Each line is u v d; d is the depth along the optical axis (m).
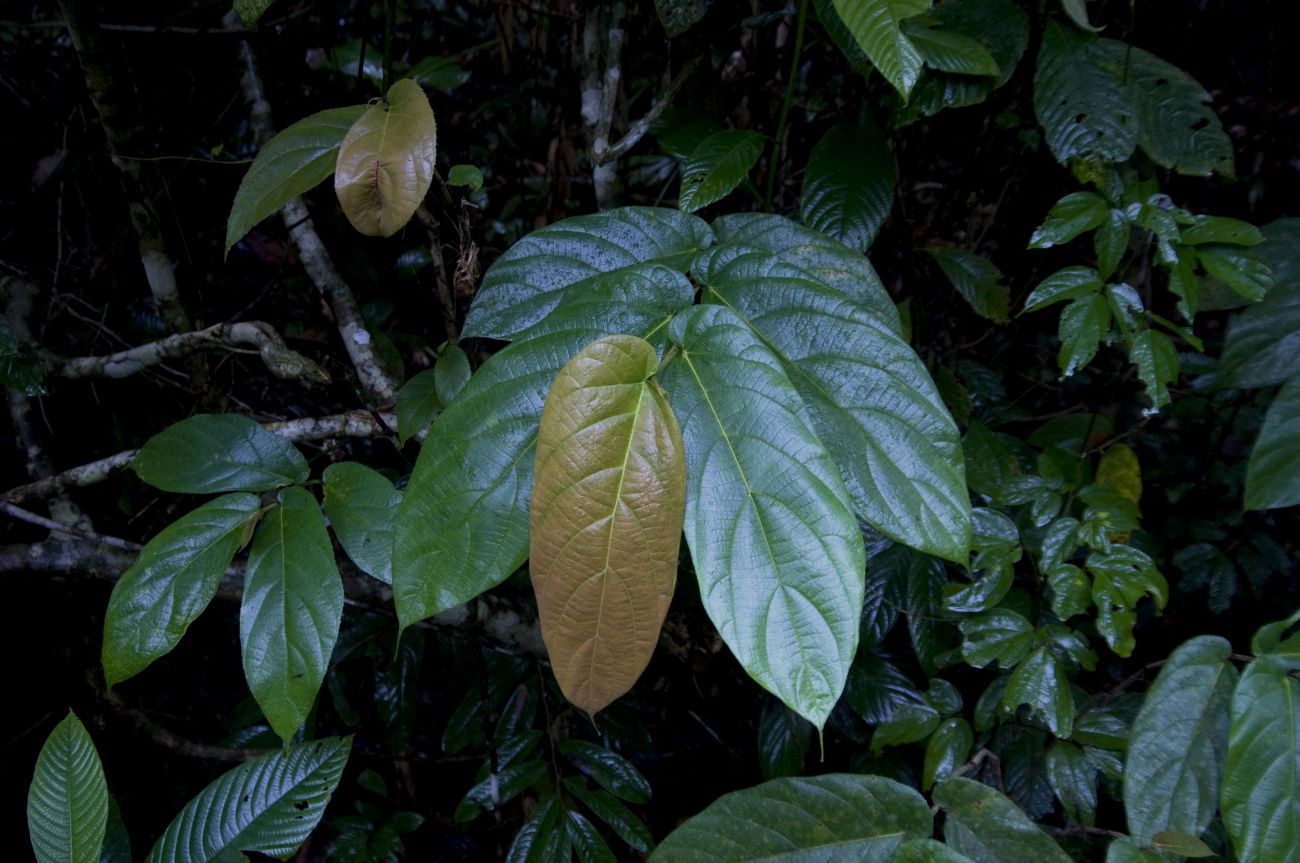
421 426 1.17
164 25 1.54
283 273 1.86
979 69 1.11
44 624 1.55
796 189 1.67
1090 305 1.15
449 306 1.15
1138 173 1.30
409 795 1.77
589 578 0.71
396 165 0.87
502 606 1.45
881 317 0.91
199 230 1.76
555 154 1.78
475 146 1.97
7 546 1.36
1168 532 1.69
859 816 0.95
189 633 1.76
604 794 1.44
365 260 1.85
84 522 1.43
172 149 1.59
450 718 1.73
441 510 0.77
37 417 1.52
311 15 1.75
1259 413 1.57
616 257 0.92
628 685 0.72
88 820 0.96
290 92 1.79
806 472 0.71
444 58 1.97
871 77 1.34
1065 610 1.16
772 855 0.94
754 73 1.52
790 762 1.46
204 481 1.02
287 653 0.93
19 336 1.51
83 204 1.67
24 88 1.61
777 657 0.70
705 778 1.79
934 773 1.21
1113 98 1.20
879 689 1.42
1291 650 0.97
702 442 0.73
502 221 1.96
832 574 0.70
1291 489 1.00
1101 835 1.17
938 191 1.72
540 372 0.79
